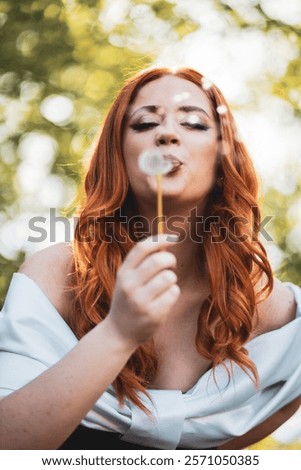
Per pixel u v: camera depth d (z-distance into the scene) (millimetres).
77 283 2227
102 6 6637
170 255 1633
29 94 6852
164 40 6477
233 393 2186
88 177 2314
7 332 2123
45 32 6691
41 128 6793
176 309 2230
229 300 2250
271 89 6195
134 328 1669
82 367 1738
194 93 2188
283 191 6102
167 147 2100
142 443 2141
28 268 2256
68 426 1775
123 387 2111
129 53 6598
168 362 2219
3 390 2025
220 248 2258
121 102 2199
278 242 6129
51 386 1763
